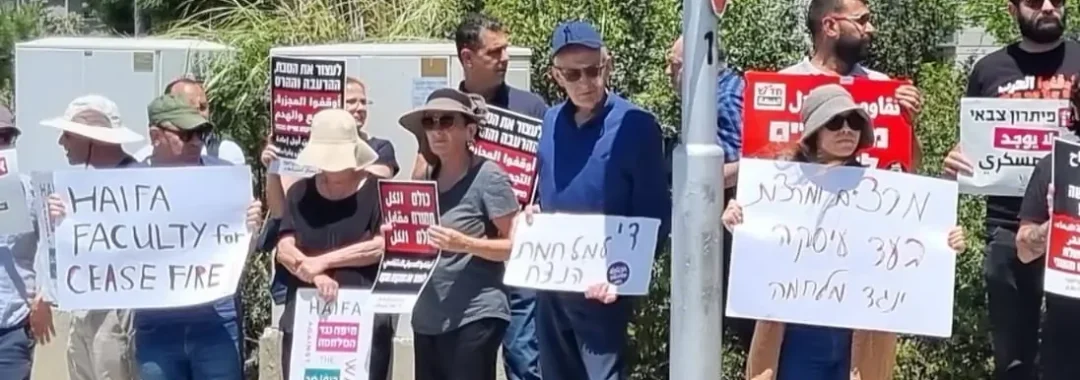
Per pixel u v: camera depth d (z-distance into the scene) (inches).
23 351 249.1
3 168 243.1
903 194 209.3
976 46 358.3
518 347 278.2
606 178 228.5
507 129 254.1
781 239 209.8
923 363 319.9
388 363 254.8
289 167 255.0
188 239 241.4
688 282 203.2
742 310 210.1
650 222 229.0
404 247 233.6
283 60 256.2
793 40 334.3
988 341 313.3
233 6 448.8
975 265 311.1
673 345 205.9
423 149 239.8
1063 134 241.1
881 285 209.9
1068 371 234.5
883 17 344.2
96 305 240.4
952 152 257.4
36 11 862.5
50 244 245.8
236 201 242.8
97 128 250.1
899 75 344.5
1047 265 221.8
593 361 231.6
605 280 228.4
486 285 236.1
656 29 335.9
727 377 319.3
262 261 341.1
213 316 243.9
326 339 236.8
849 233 209.6
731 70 308.7
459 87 283.1
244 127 351.3
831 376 213.0
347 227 237.8
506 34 296.5
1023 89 257.6
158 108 245.3
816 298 209.6
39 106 348.5
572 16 338.0
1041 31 253.3
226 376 245.0
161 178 240.5
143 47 346.9
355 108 268.5
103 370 279.7
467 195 233.9
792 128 228.2
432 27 380.2
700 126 201.2
